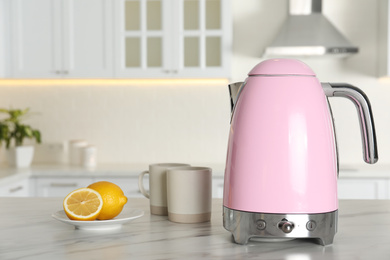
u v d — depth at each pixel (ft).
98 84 11.69
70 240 3.27
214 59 10.66
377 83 11.32
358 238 3.34
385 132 11.34
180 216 3.76
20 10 10.77
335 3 11.37
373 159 3.29
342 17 11.37
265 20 11.45
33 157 11.79
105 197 3.56
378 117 11.35
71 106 11.74
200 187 3.76
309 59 11.42
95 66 10.75
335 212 3.17
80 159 11.16
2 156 11.88
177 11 10.61
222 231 3.51
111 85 11.69
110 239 3.29
